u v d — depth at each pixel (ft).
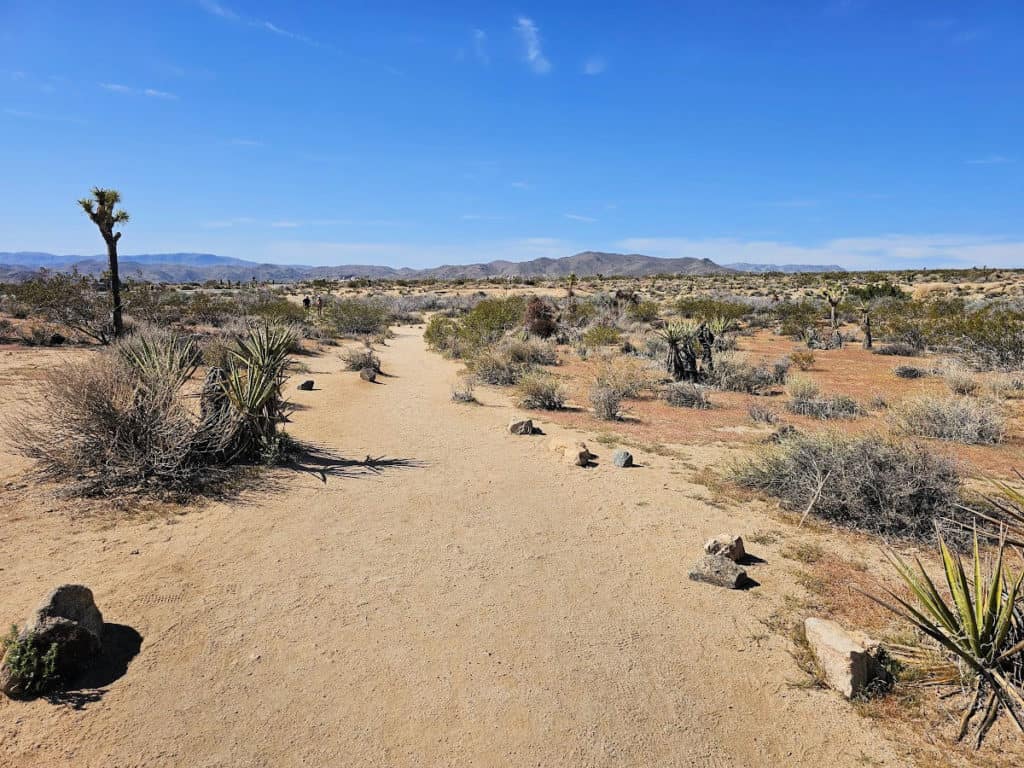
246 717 11.35
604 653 13.80
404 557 18.35
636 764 10.71
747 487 25.90
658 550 19.48
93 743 10.50
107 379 24.02
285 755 10.53
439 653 13.57
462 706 11.92
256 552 18.11
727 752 11.05
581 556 18.89
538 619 15.15
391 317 149.79
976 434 34.22
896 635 14.34
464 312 159.53
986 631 12.14
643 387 54.39
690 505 23.63
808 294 187.52
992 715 11.52
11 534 17.94
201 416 27.22
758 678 13.07
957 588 12.58
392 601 15.72
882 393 49.37
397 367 69.00
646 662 13.52
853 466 22.56
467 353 75.20
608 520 21.97
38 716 11.02
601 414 40.86
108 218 62.54
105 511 20.21
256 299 148.77
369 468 27.35
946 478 21.84
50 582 15.31
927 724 11.68
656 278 387.55
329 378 55.11
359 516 21.48
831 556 19.10
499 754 10.79
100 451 22.84
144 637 13.51
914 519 20.59
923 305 96.27
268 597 15.57
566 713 11.86
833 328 96.43
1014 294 152.56
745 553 19.15
